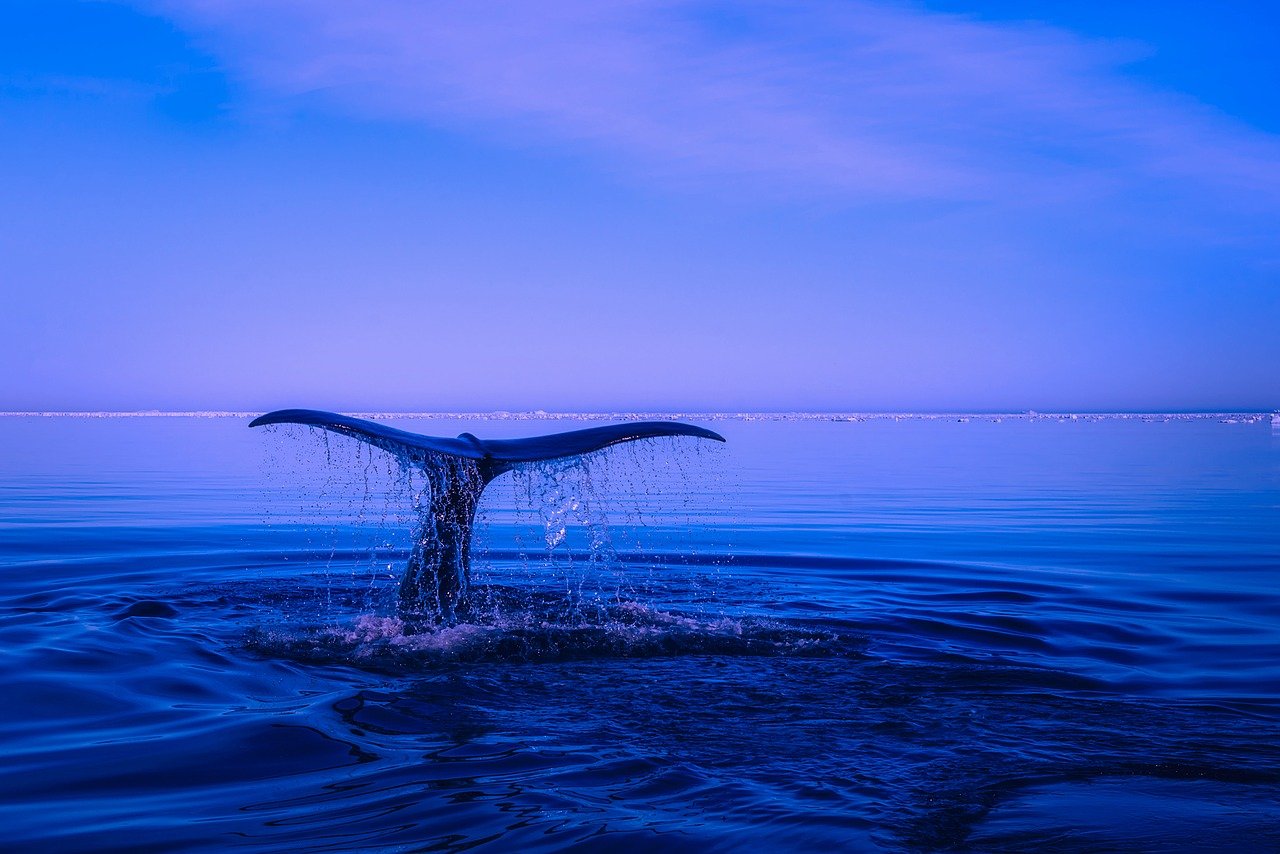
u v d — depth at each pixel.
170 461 39.97
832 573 13.41
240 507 22.00
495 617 9.46
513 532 18.42
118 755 5.61
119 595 10.71
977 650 8.62
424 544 9.47
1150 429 109.25
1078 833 4.58
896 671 7.73
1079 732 6.15
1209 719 6.44
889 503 24.39
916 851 4.40
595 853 4.38
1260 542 16.94
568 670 7.66
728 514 21.69
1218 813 4.82
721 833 4.58
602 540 17.05
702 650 8.39
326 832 4.58
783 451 52.97
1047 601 11.31
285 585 11.59
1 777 5.26
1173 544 16.64
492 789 5.12
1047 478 33.28
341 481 30.19
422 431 86.25
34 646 8.09
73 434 71.38
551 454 8.92
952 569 13.80
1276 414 187.75
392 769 5.41
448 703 6.68
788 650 8.45
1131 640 9.17
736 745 5.86
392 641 8.45
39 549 15.01
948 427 120.69
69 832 4.57
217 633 8.77
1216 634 9.45
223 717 6.32
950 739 5.98
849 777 5.32
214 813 4.79
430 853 4.36
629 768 5.45
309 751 5.70
